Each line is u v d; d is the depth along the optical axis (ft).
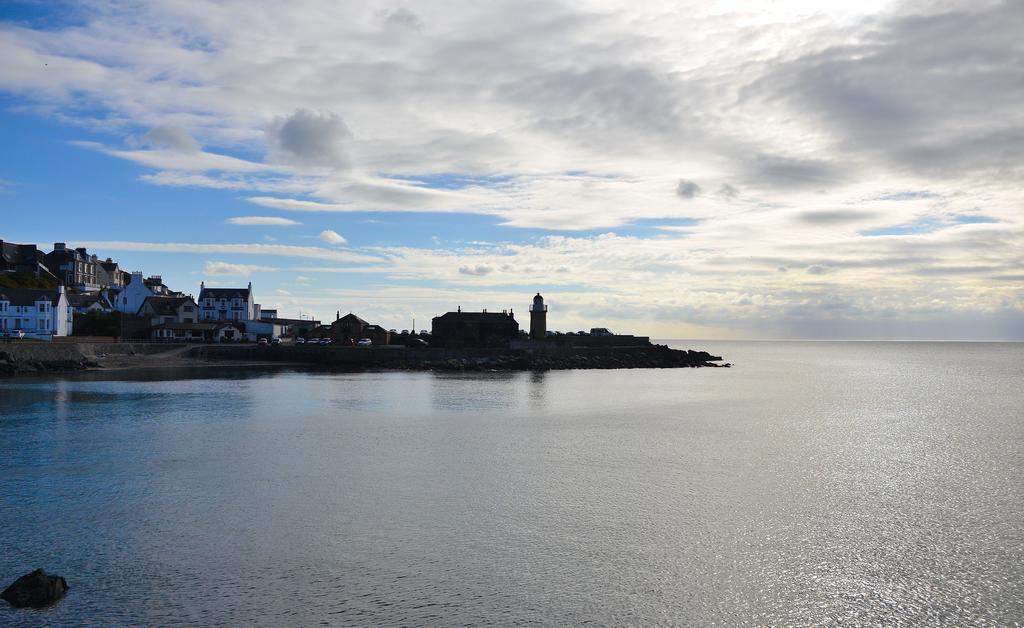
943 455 156.46
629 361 481.87
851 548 94.79
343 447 158.81
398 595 79.30
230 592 79.30
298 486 123.34
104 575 83.35
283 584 81.61
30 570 84.53
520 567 87.56
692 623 74.38
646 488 124.16
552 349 474.08
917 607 78.23
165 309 523.29
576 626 73.20
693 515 108.47
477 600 78.38
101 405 223.51
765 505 114.11
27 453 147.64
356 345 486.79
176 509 108.58
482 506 112.27
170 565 86.58
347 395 266.57
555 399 262.88
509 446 162.30
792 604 78.69
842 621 75.10
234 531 98.94
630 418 211.41
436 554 91.40
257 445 159.63
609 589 81.76
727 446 165.27
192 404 229.04
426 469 137.59
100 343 398.01
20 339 391.04
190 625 71.67
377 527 101.50
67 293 532.73
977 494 121.80
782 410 240.32
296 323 612.29
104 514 105.81
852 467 142.72
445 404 241.76
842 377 449.06
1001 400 289.12
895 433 188.85
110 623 71.82
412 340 497.87
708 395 290.15
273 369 388.16
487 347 481.87
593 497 118.01
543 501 115.34
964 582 84.38
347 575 84.38
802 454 156.04
